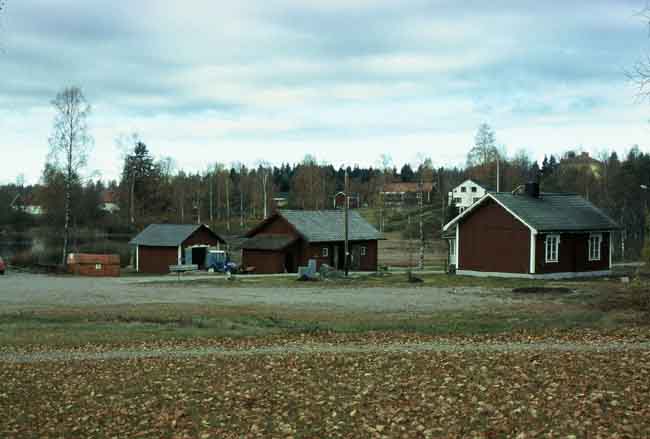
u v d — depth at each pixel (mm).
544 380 13969
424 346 19484
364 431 11734
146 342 21547
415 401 13125
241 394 14320
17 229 97062
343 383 14766
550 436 10820
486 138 99188
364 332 22734
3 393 15141
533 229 44031
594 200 94375
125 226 95938
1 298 35281
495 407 12414
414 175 167625
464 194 109750
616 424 11141
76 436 12406
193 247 63719
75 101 61375
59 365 18000
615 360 15617
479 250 47500
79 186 66750
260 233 60531
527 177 114938
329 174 143625
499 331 22359
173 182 120500
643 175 85938
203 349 20125
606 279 44344
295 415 12828
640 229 85188
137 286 42875
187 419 12945
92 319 26766
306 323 25156
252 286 42562
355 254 60281
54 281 47219
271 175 149125
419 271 56125
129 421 13078
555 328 22578
